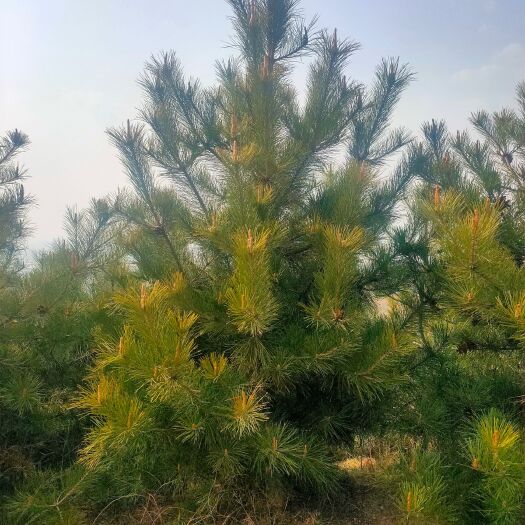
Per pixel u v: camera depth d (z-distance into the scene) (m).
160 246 5.05
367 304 5.21
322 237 4.69
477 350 4.77
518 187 5.00
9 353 5.08
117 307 4.70
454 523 3.94
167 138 5.05
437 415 4.82
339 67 5.10
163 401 4.09
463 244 3.74
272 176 4.95
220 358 4.01
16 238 5.41
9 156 5.33
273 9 5.10
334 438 5.10
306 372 4.60
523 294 3.69
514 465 3.54
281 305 4.57
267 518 4.67
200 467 4.53
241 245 3.92
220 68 5.35
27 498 4.55
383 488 5.09
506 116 5.42
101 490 4.84
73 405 4.24
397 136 5.65
